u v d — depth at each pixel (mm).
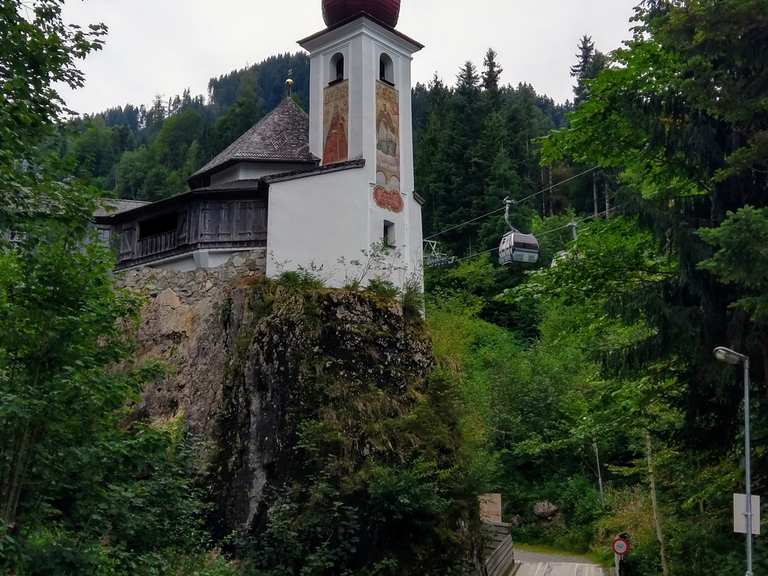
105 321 10336
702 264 11320
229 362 19062
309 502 16578
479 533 18297
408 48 24703
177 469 13586
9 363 9969
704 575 15648
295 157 24062
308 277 19906
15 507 9531
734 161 12258
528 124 60562
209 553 15266
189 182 26312
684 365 15500
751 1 11797
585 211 55969
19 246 10359
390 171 23078
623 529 23312
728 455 15234
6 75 10625
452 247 48594
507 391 32375
